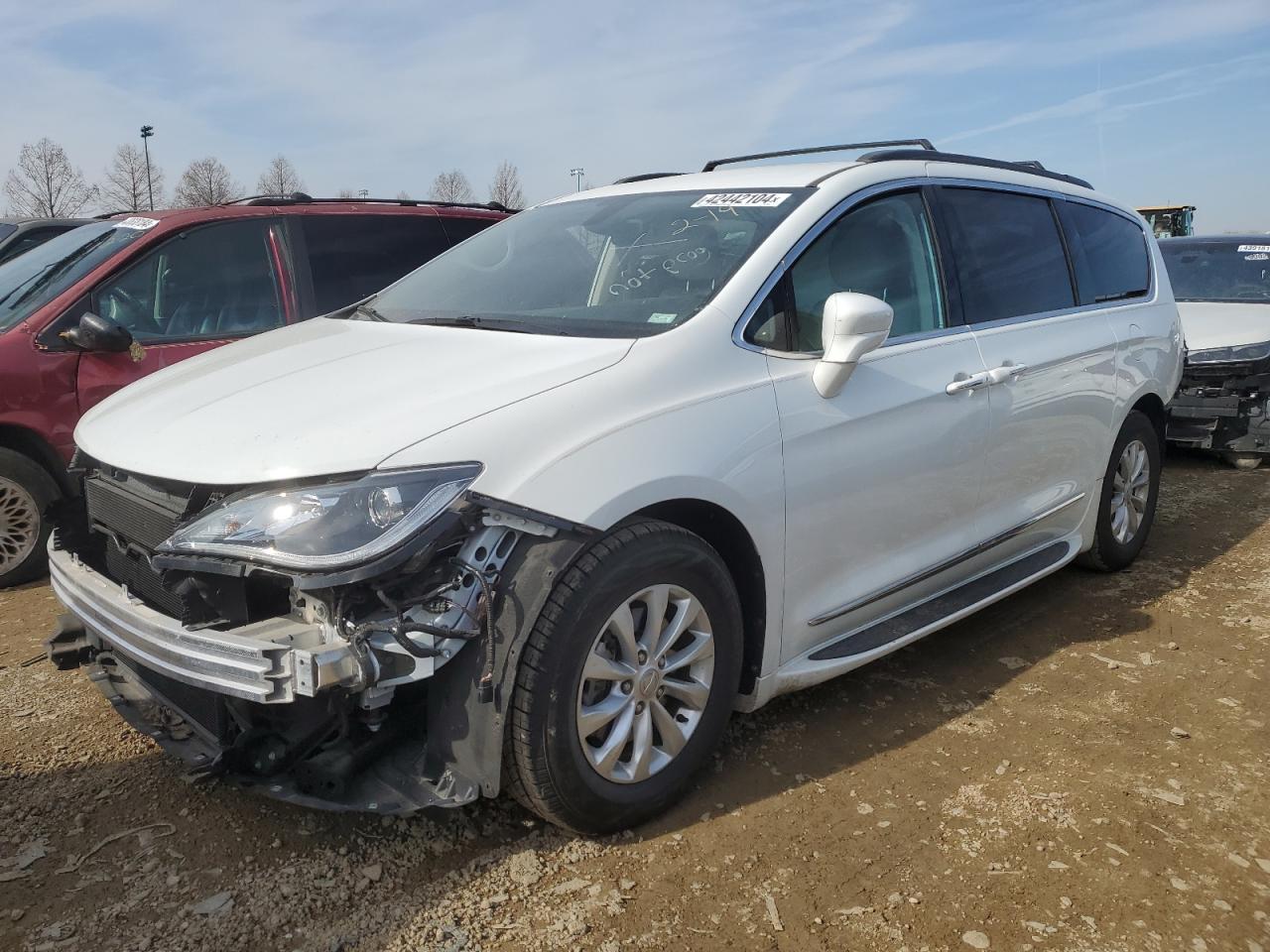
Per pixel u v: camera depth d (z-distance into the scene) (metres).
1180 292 8.80
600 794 2.55
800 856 2.61
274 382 2.82
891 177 3.59
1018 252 4.12
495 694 2.32
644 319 2.98
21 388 4.61
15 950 2.21
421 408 2.47
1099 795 2.93
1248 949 2.30
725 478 2.73
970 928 2.35
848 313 2.91
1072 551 4.42
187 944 2.24
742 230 3.23
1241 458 7.70
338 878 2.48
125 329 4.71
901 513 3.36
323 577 2.16
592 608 2.44
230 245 5.35
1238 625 4.31
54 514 3.01
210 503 2.37
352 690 2.21
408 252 6.00
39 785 2.87
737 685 2.91
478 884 2.47
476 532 2.33
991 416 3.69
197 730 2.58
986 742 3.25
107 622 2.53
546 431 2.45
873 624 3.44
